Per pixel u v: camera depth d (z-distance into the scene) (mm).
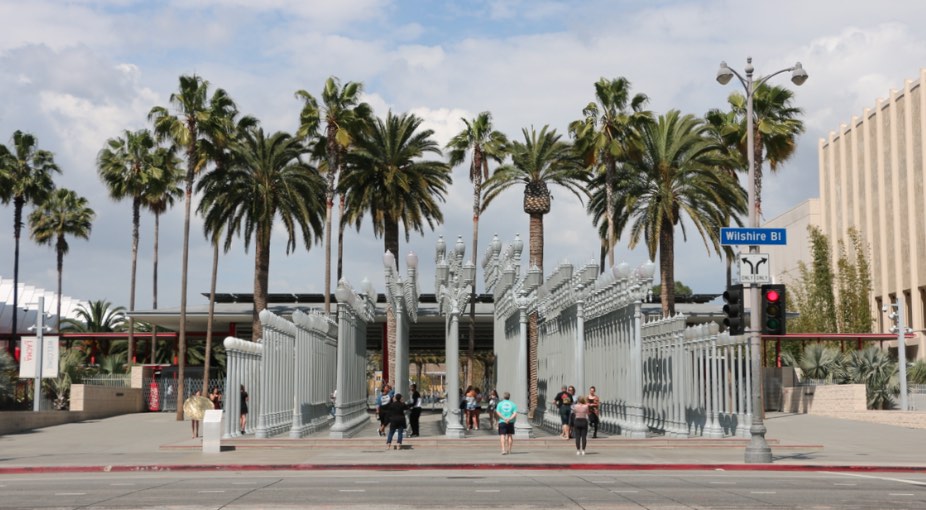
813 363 52969
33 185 75125
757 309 25594
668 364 35188
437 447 31578
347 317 37844
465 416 42656
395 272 39312
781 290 25453
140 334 74375
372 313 48312
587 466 24734
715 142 49906
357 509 15148
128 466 25234
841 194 81250
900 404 47156
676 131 49500
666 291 51062
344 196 61500
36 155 76125
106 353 83562
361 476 22266
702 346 35938
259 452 30250
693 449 30734
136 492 18219
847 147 80562
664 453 29047
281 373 36844
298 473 23547
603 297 36125
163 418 56000
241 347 35188
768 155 53656
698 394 36906
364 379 47750
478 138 64438
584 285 34031
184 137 56875
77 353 64812
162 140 58844
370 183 58469
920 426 42438
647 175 50750
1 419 42906
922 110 66438
